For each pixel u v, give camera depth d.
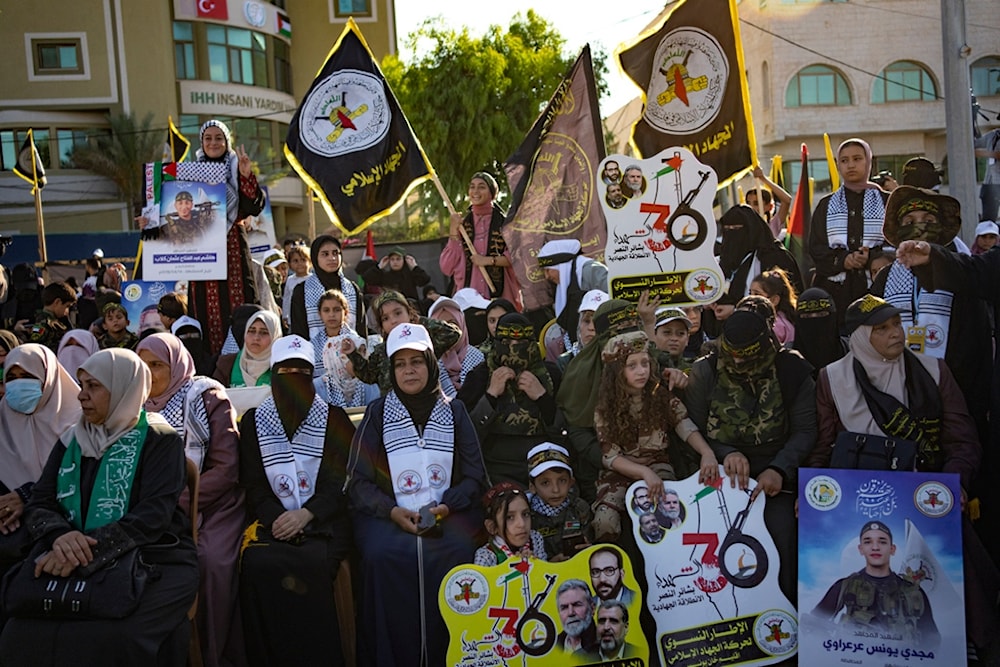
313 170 7.41
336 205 7.40
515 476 5.53
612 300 5.61
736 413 5.13
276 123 38.66
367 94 7.43
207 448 5.18
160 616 4.27
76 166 35.69
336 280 7.58
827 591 4.77
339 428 5.31
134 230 34.56
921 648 4.65
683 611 4.91
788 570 4.95
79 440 4.48
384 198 7.46
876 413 5.00
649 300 5.94
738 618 4.89
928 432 4.99
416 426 5.17
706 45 6.86
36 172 17.31
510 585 4.77
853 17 30.75
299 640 4.82
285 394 5.22
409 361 5.12
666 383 5.34
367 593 4.87
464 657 4.72
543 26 27.36
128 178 35.31
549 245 7.30
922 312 5.77
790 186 31.22
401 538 4.91
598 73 26.53
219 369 7.09
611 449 5.25
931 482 4.76
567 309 7.15
